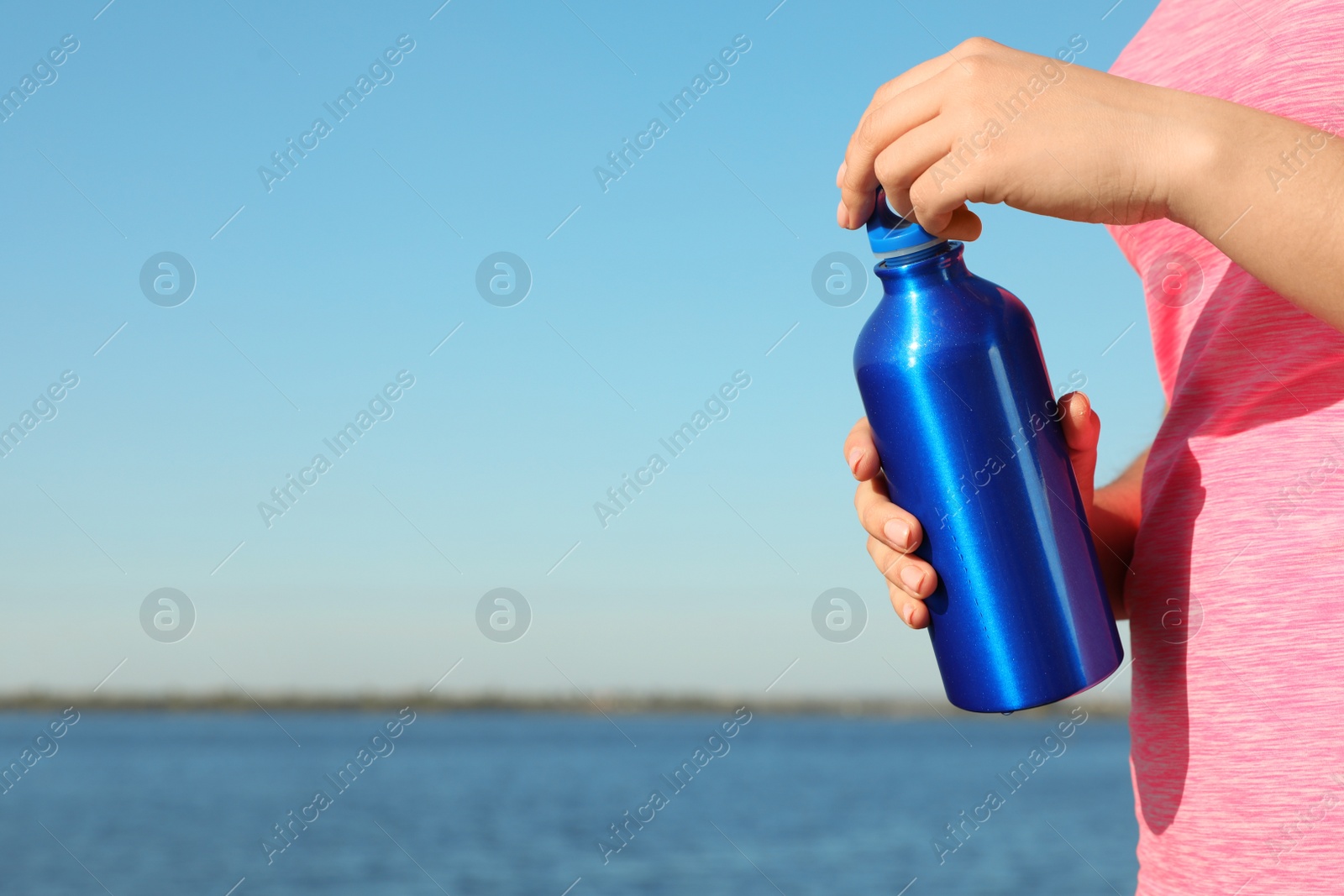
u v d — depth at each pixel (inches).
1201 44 41.6
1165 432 40.6
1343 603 32.6
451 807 1462.8
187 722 4990.2
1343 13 36.1
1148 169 30.5
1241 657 34.9
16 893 722.8
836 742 4480.8
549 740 4771.2
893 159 34.8
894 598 43.5
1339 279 28.6
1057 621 39.4
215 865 874.1
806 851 933.8
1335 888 31.7
